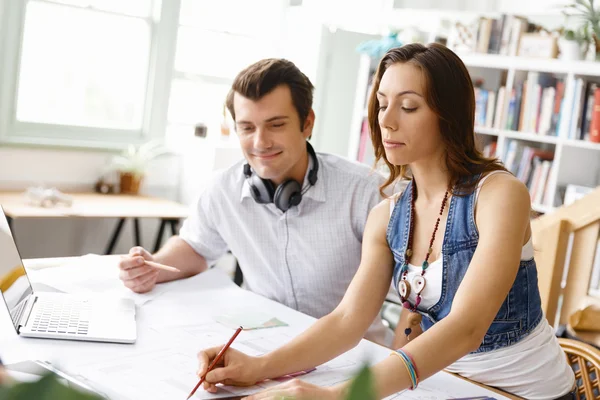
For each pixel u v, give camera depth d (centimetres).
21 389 31
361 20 458
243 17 471
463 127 127
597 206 227
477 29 393
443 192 133
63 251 392
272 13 485
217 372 114
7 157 369
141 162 410
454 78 124
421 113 125
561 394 131
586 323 200
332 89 488
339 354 129
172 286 180
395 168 142
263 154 172
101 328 137
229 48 468
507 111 384
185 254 194
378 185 184
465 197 128
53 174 386
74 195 379
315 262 186
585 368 141
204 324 150
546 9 418
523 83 379
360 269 141
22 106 380
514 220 119
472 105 128
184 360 125
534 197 374
